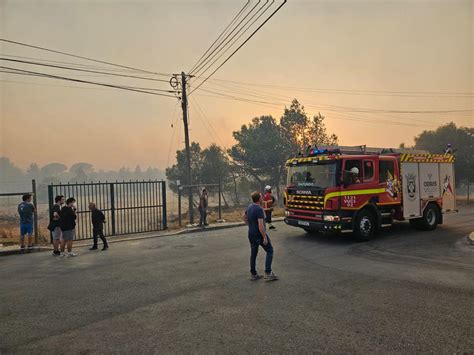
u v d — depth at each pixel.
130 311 5.34
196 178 36.34
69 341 4.32
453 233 12.36
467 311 5.03
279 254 9.29
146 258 9.48
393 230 13.14
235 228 15.23
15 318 5.16
